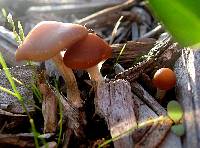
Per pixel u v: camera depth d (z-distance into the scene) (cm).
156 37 18
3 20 19
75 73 15
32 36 11
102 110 12
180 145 11
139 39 17
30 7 22
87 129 13
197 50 13
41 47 11
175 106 12
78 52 12
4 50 16
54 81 14
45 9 22
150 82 14
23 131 13
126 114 12
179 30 10
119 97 12
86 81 14
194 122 11
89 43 12
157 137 11
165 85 13
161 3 9
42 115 13
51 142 12
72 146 12
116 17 20
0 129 13
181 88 13
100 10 22
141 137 11
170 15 10
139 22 20
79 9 22
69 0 23
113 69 15
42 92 13
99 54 12
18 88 14
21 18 20
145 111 12
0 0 21
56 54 11
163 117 12
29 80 14
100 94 13
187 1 9
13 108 13
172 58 14
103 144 11
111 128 12
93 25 20
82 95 14
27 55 11
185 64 13
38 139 12
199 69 13
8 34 16
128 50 15
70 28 11
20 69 14
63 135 12
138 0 21
